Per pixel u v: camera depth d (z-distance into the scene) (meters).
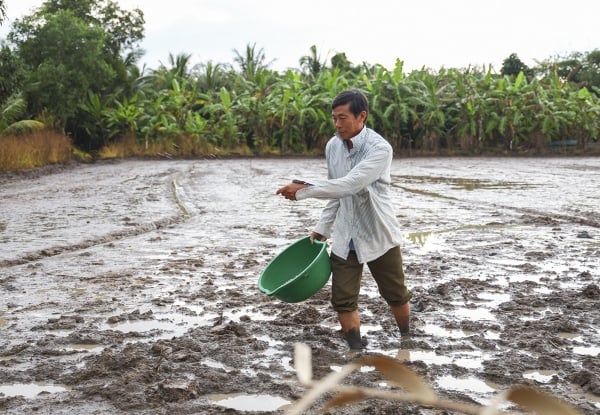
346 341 4.53
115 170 25.20
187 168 26.25
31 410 3.44
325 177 21.06
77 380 3.86
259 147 36.84
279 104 36.62
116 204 13.52
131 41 39.78
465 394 3.61
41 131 28.23
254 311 5.45
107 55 35.97
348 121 4.10
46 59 31.52
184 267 7.28
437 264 7.30
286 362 4.18
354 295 4.32
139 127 35.50
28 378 3.91
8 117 28.38
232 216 11.81
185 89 40.62
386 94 36.72
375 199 4.15
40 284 6.48
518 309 5.42
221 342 4.56
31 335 4.81
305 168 26.12
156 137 35.47
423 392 0.51
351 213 4.19
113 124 34.78
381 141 4.11
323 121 36.66
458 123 36.94
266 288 4.31
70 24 32.06
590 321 5.08
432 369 4.01
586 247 8.38
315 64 48.22
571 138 37.75
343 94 4.13
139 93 37.09
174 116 36.50
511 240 8.95
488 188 16.80
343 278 4.28
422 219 11.05
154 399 3.55
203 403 3.53
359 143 4.13
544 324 4.93
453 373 3.96
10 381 3.88
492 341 4.57
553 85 39.31
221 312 5.41
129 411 3.42
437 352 4.36
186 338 4.59
